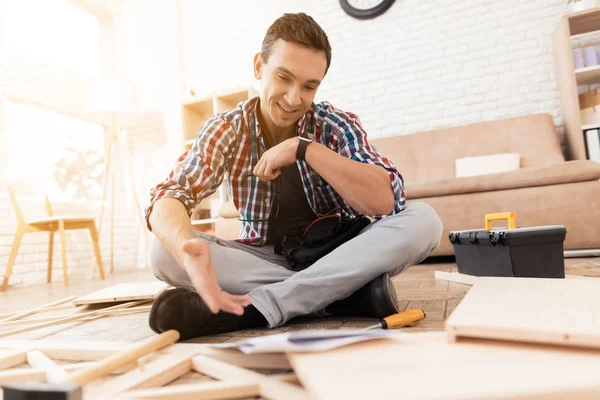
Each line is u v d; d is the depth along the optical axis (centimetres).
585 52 306
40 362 70
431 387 42
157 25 470
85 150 430
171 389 53
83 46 452
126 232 446
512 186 253
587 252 240
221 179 111
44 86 387
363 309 104
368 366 50
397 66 387
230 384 54
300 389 51
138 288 173
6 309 178
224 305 67
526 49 352
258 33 436
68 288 268
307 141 95
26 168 363
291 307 95
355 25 400
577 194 240
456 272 182
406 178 351
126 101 390
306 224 116
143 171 462
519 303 71
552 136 318
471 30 366
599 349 51
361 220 107
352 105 399
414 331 87
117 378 59
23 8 378
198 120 433
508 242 138
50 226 308
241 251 103
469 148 341
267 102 102
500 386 41
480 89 363
